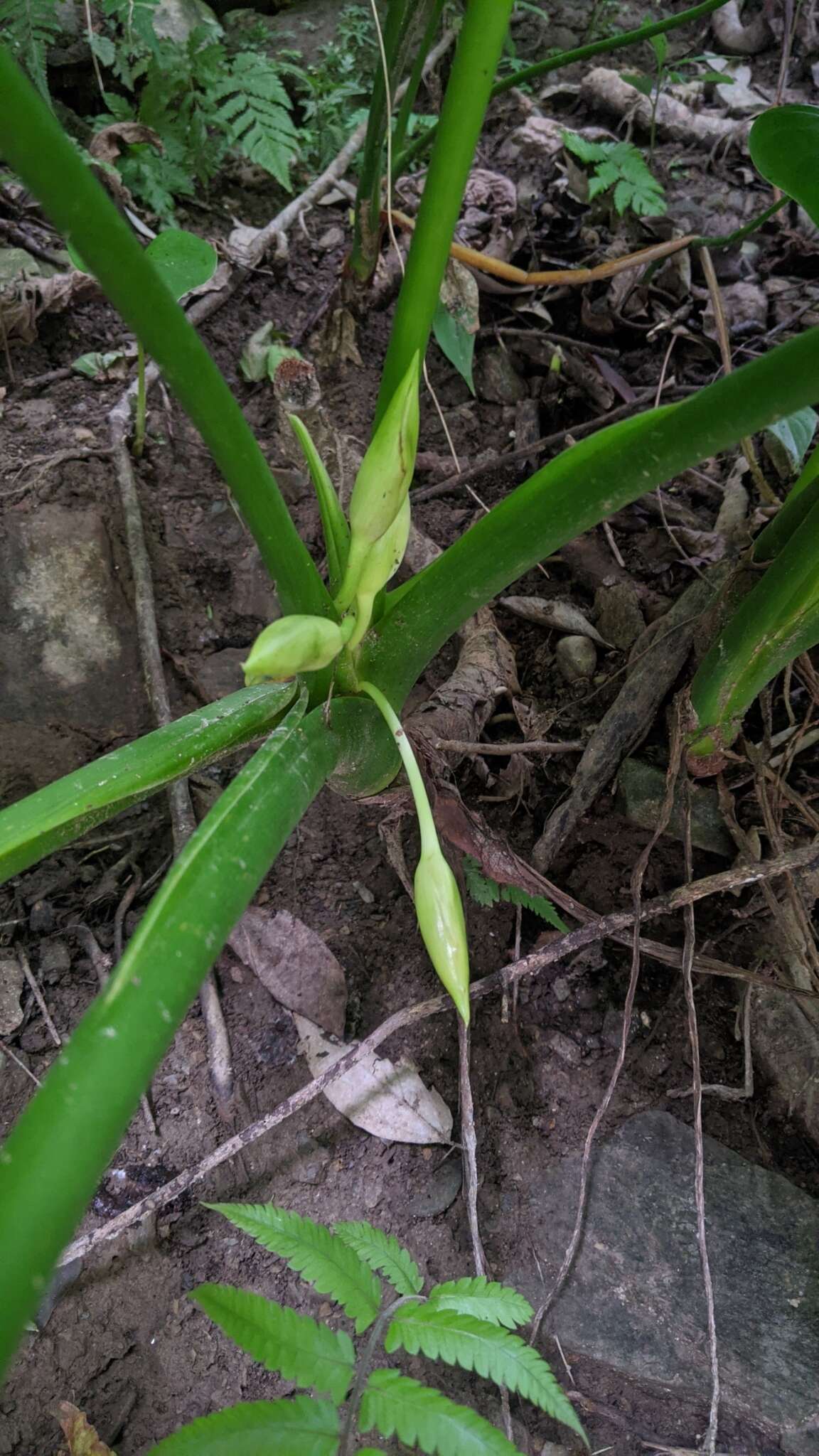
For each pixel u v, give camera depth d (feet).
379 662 1.35
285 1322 1.21
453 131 1.23
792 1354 1.48
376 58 3.74
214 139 3.24
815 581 1.55
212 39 3.61
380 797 1.71
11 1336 0.54
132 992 0.71
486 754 2.15
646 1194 1.64
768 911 1.92
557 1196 1.65
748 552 1.92
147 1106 1.71
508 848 1.83
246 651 2.29
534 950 1.90
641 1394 1.48
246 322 2.83
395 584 2.40
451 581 1.24
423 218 1.32
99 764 1.20
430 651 1.37
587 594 2.44
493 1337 1.22
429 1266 1.57
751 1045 1.81
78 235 0.77
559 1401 1.18
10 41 2.75
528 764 2.11
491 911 1.96
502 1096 1.76
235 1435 1.10
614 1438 1.45
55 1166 0.59
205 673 2.24
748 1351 1.48
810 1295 1.54
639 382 2.82
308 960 1.85
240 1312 1.21
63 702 2.14
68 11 3.34
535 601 2.36
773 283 3.02
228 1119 1.70
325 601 1.22
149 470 2.47
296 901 1.96
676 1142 1.70
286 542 1.11
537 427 2.70
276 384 2.19
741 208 3.28
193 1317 1.52
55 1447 1.39
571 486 1.05
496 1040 1.81
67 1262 1.54
